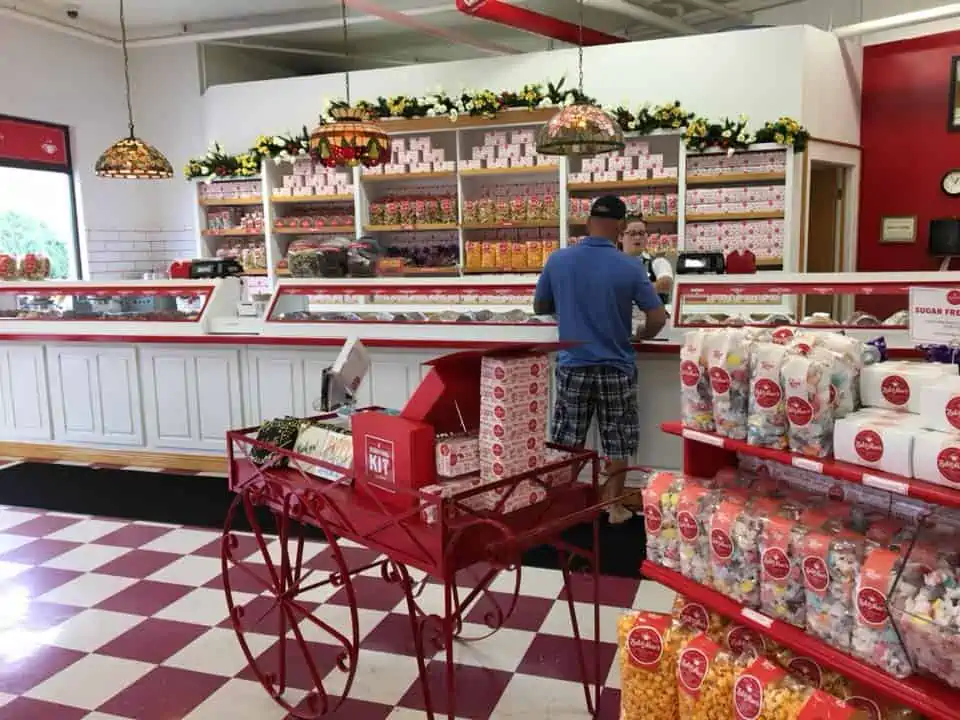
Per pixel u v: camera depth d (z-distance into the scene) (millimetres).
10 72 7918
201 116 9156
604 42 8281
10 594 3465
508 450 2148
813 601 1705
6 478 5297
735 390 1885
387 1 8078
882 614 1555
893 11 7328
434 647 2924
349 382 2975
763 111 6848
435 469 2178
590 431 4500
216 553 3920
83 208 8789
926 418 1568
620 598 3320
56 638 3068
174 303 5457
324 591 3439
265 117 8641
